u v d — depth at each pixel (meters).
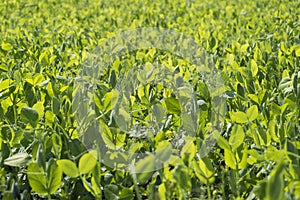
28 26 8.50
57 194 2.56
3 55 5.45
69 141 2.78
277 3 10.21
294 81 3.03
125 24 8.89
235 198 2.41
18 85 3.59
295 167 2.18
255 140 2.67
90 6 12.25
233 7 10.45
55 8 11.98
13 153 2.88
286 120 2.96
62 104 3.16
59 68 4.75
